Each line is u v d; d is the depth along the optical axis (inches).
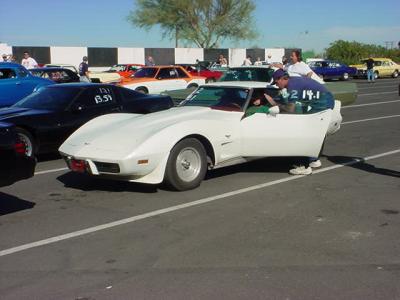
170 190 259.1
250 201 240.8
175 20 1851.6
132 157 235.5
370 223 207.9
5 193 261.4
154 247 183.0
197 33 1863.9
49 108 351.6
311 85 285.4
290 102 285.6
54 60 1498.5
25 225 209.2
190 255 175.2
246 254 175.5
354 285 151.2
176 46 1889.8
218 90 298.7
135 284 152.9
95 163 244.7
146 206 233.8
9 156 209.2
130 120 275.6
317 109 286.0
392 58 2102.6
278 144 278.8
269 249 179.9
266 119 275.1
